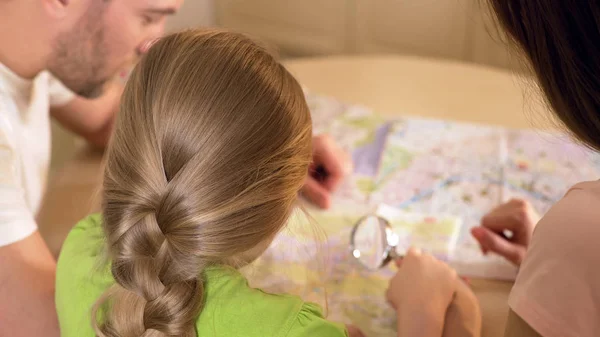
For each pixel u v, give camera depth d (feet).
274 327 2.15
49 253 2.81
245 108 2.09
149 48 2.35
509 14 1.82
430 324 2.57
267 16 8.36
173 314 2.11
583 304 1.82
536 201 3.38
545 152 3.71
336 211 3.37
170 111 2.10
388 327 2.72
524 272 1.97
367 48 7.93
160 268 2.13
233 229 2.11
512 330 2.01
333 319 2.76
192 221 2.07
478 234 3.04
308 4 8.03
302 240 2.77
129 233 2.14
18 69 3.01
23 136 3.03
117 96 3.78
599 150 1.84
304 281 2.89
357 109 4.15
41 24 2.94
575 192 1.98
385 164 3.68
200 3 5.15
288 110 2.17
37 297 2.67
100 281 2.39
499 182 3.51
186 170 2.07
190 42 2.25
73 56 3.13
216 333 2.17
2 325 2.68
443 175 3.59
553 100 1.82
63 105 3.53
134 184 2.15
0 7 2.85
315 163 3.59
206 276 2.23
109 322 2.22
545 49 1.75
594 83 1.72
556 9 1.68
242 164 2.08
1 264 2.65
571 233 1.86
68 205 3.51
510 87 4.33
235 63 2.16
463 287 2.79
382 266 2.96
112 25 3.10
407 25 7.47
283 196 2.18
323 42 8.17
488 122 4.01
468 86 4.37
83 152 3.93
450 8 7.07
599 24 1.65
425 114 4.11
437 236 3.18
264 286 2.83
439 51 7.38
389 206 3.40
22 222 2.71
